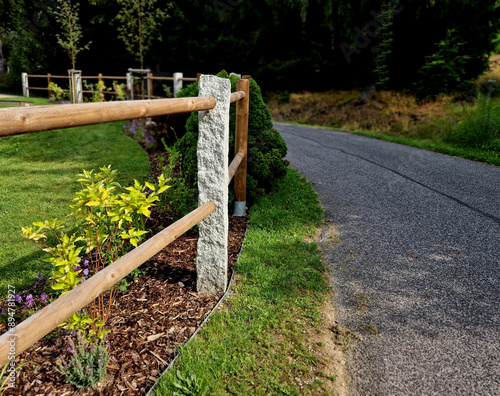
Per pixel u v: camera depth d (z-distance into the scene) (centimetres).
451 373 220
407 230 423
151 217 425
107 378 204
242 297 284
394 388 209
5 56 2406
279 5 1903
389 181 626
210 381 204
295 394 200
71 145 802
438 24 1432
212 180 272
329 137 1137
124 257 192
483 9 1372
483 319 269
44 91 2248
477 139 888
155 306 270
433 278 323
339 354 233
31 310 257
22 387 194
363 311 277
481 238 402
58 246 216
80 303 158
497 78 1441
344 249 376
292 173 651
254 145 507
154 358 221
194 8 2128
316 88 2031
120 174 613
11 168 660
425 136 1105
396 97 1452
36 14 2083
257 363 220
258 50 2158
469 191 567
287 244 379
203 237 281
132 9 1322
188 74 2269
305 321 260
